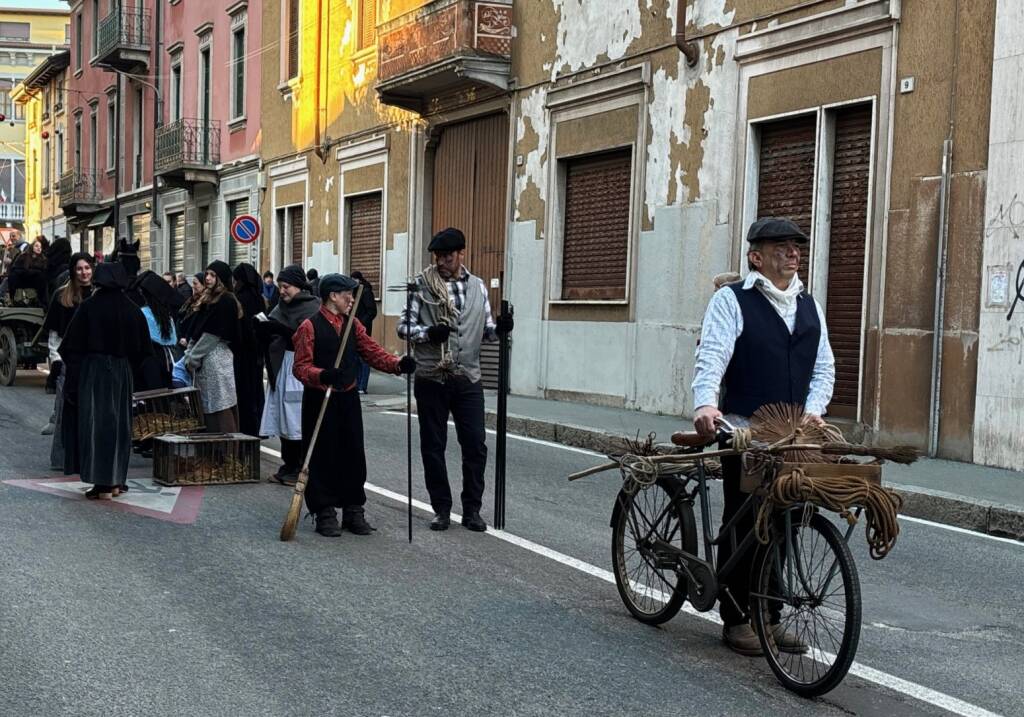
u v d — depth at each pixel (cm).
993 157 1150
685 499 572
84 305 902
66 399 902
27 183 6091
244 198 3209
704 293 1543
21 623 564
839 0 1329
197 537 778
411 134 2308
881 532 486
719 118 1522
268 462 1133
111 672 498
